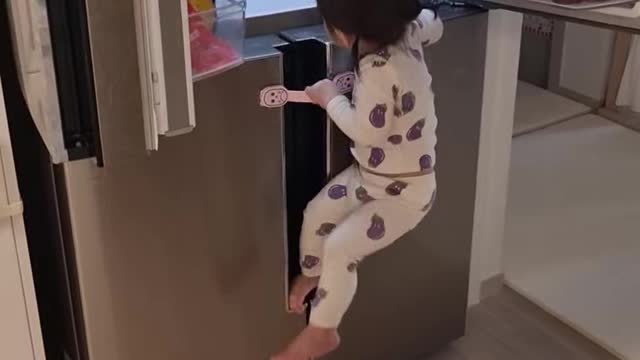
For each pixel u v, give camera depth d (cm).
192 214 162
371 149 165
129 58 133
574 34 358
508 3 178
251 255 173
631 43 341
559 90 372
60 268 172
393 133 162
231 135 160
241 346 181
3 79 167
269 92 160
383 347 208
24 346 153
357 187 170
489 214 233
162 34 129
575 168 315
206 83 153
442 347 224
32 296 150
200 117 155
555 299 240
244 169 164
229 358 181
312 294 185
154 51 128
